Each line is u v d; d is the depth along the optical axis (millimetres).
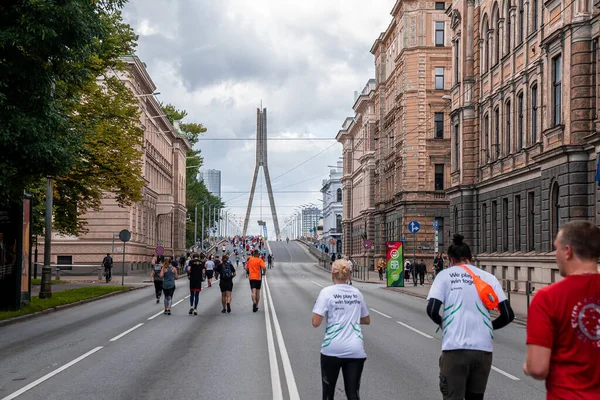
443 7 68375
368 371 12898
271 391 10914
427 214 67625
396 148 73562
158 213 87562
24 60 21203
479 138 46031
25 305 26266
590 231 4426
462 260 7520
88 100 36656
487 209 44156
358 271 71000
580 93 29719
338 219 178125
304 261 115375
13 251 24828
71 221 41438
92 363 13922
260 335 18797
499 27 42312
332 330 7961
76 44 21547
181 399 10320
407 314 26109
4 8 20641
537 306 4293
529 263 35781
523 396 10688
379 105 85188
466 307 7203
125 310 27953
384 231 82375
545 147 33031
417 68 68125
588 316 4188
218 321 22938
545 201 33188
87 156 35000
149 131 80062
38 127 21391
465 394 7359
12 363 14000
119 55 38438
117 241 64188
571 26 30109
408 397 10430
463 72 47375
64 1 20656
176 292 41938
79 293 36000
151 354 15180
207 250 133125
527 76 37406
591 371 4164
